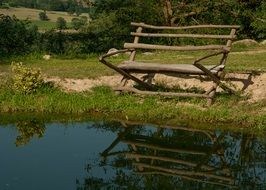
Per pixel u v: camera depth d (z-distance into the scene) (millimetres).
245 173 9391
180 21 24516
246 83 13500
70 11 44750
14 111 12336
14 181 8562
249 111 12219
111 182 8789
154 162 9945
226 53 12477
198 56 18109
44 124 11977
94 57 18969
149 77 14172
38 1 46844
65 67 15648
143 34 13180
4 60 17359
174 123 11859
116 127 11859
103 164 9664
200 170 9531
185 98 13023
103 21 22578
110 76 14461
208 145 10914
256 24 23844
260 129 11477
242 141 11086
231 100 12766
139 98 13117
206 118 11852
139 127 11844
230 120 11781
